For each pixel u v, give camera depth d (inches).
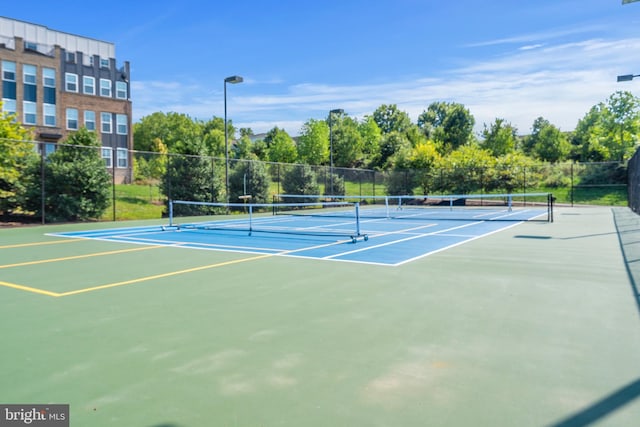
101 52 1802.4
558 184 1433.3
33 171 737.6
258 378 132.0
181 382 129.7
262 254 388.2
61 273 307.0
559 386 124.3
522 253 380.8
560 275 284.5
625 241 462.3
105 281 278.5
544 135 2303.2
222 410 113.0
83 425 105.7
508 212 1024.9
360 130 2866.6
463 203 1450.5
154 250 422.0
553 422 105.3
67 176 757.3
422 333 171.0
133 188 1218.6
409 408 112.9
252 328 180.1
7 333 176.2
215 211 993.5
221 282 271.9
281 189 1184.8
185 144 998.4
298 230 620.7
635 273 289.7
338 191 1343.5
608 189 1382.9
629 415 108.1
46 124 1499.8
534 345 156.9
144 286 262.5
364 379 130.6
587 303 214.1
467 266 319.3
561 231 576.4
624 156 2001.7
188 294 241.1
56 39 1668.3
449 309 205.0
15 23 1565.0
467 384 126.4
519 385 125.3
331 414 110.3
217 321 190.4
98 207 805.9
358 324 183.6
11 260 365.7
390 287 252.7
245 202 1071.6
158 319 194.2
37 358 149.2
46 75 1501.0
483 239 490.0
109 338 169.5
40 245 466.3
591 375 131.3
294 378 131.8
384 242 469.1
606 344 157.2
